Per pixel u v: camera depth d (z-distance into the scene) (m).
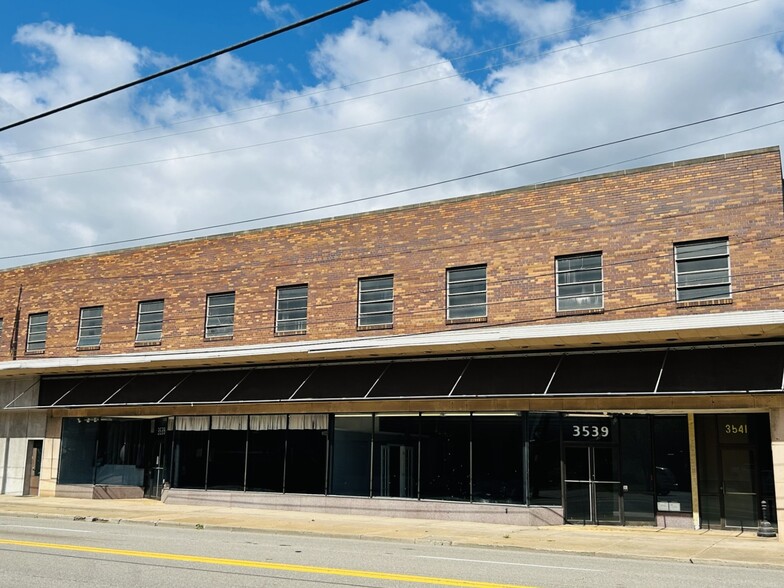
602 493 21.48
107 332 31.02
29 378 32.50
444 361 23.70
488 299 23.36
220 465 27.06
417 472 23.39
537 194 23.17
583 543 17.67
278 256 27.55
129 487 30.11
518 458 22.09
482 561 14.62
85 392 30.52
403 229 25.25
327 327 25.97
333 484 24.69
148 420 30.50
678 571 13.88
